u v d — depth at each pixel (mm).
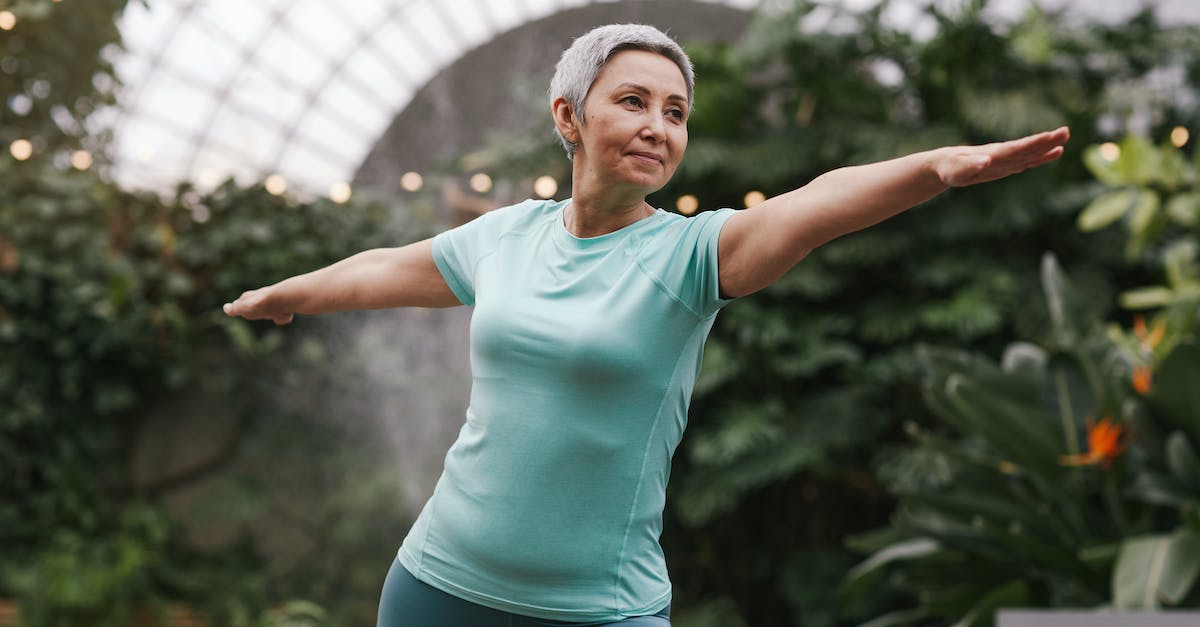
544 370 1290
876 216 1139
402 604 1413
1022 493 5234
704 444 7828
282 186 8906
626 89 1286
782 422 8180
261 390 9039
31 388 8359
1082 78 8664
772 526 8727
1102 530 5043
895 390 8352
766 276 1228
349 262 1609
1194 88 8852
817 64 8602
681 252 1280
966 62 8297
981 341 8148
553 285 1331
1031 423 4879
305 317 9047
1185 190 6305
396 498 8820
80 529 8336
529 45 11734
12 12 6172
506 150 8680
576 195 1364
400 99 11555
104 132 8258
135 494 8828
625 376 1270
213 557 8695
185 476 8906
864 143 8047
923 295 8336
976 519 4961
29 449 8469
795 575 8047
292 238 8812
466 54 11609
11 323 8141
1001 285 7762
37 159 8031
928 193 1113
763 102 9039
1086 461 4754
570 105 1346
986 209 7898
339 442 9055
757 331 8023
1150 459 4918
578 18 11648
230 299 8828
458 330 9453
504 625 1335
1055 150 1044
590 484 1294
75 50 6746
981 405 4879
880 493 8328
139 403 8914
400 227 9016
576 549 1301
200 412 8977
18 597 7605
